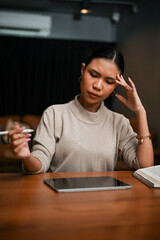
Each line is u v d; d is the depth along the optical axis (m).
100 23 6.66
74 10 5.98
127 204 0.90
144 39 5.39
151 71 5.15
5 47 6.23
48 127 1.49
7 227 0.70
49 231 0.69
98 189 1.05
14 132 1.07
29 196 0.95
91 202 0.91
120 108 5.90
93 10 5.93
